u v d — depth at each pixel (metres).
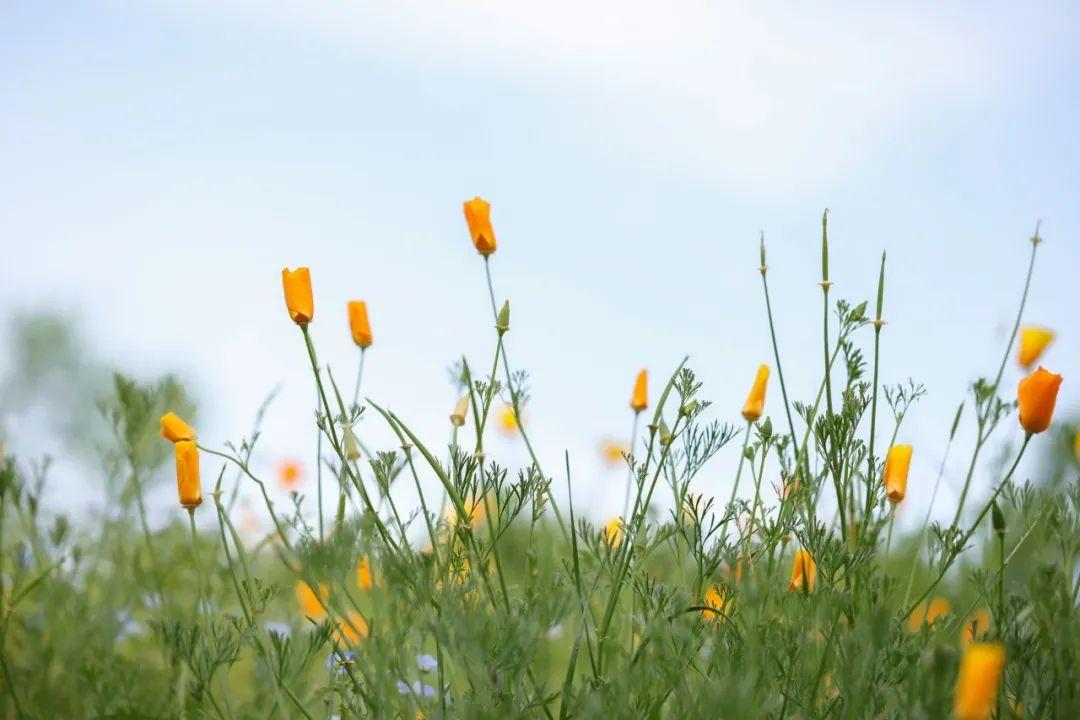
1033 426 1.79
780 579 1.83
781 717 1.73
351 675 1.78
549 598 1.76
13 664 1.89
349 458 1.82
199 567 1.83
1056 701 1.73
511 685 1.76
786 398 1.86
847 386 1.87
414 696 1.76
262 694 1.86
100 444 2.01
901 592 1.97
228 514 1.93
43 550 1.92
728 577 1.80
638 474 1.82
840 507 1.81
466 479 1.81
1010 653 1.75
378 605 1.76
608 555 1.80
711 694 1.71
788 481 1.85
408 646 1.80
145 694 1.88
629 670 1.73
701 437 1.83
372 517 1.77
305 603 1.96
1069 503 1.81
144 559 2.01
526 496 1.82
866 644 1.71
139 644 2.00
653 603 1.80
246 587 1.81
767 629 1.77
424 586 1.75
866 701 1.71
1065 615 1.74
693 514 1.81
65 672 1.89
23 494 1.94
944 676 1.67
